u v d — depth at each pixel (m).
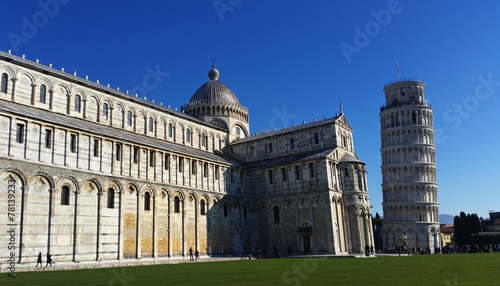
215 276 30.41
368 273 29.45
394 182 122.88
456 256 60.56
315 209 79.81
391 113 128.75
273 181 86.88
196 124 92.38
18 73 60.03
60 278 31.48
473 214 145.38
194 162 76.50
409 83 130.62
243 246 84.50
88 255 54.78
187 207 72.81
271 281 25.20
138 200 63.53
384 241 122.88
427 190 122.12
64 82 66.12
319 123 89.50
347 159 85.19
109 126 72.38
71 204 53.72
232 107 104.38
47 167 51.16
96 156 58.38
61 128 54.00
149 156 67.31
